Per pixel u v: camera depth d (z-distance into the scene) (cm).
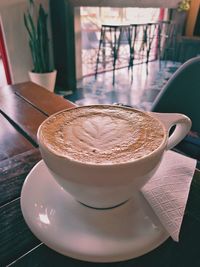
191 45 219
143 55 220
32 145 30
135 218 19
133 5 162
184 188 21
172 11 222
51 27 147
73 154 16
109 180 15
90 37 193
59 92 154
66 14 134
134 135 18
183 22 220
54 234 18
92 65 200
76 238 17
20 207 20
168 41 236
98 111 22
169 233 18
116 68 211
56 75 152
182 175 22
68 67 150
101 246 17
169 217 18
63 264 16
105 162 15
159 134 18
